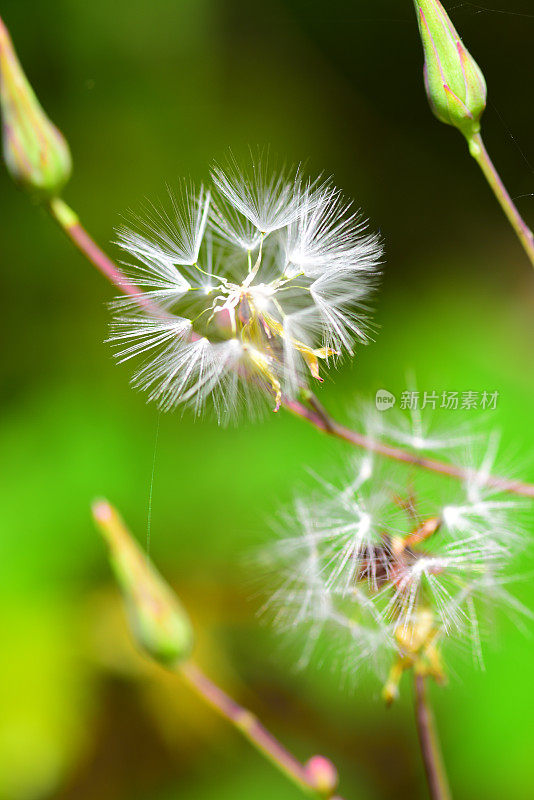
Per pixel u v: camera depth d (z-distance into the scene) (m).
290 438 0.40
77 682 0.40
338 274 0.27
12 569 0.40
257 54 0.53
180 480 0.41
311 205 0.27
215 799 0.39
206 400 0.27
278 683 0.40
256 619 0.41
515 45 0.47
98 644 0.40
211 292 0.27
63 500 0.41
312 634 0.27
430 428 0.28
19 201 0.47
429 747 0.27
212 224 0.27
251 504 0.40
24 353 0.46
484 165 0.28
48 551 0.41
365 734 0.39
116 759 0.40
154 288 0.27
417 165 0.52
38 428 0.44
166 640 0.27
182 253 0.27
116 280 0.27
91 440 0.43
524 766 0.34
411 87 0.52
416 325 0.45
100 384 0.45
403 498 0.27
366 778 0.39
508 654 0.34
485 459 0.28
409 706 0.37
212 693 0.27
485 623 0.27
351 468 0.28
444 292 0.48
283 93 0.53
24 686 0.39
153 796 0.40
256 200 0.27
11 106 0.27
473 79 0.27
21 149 0.27
